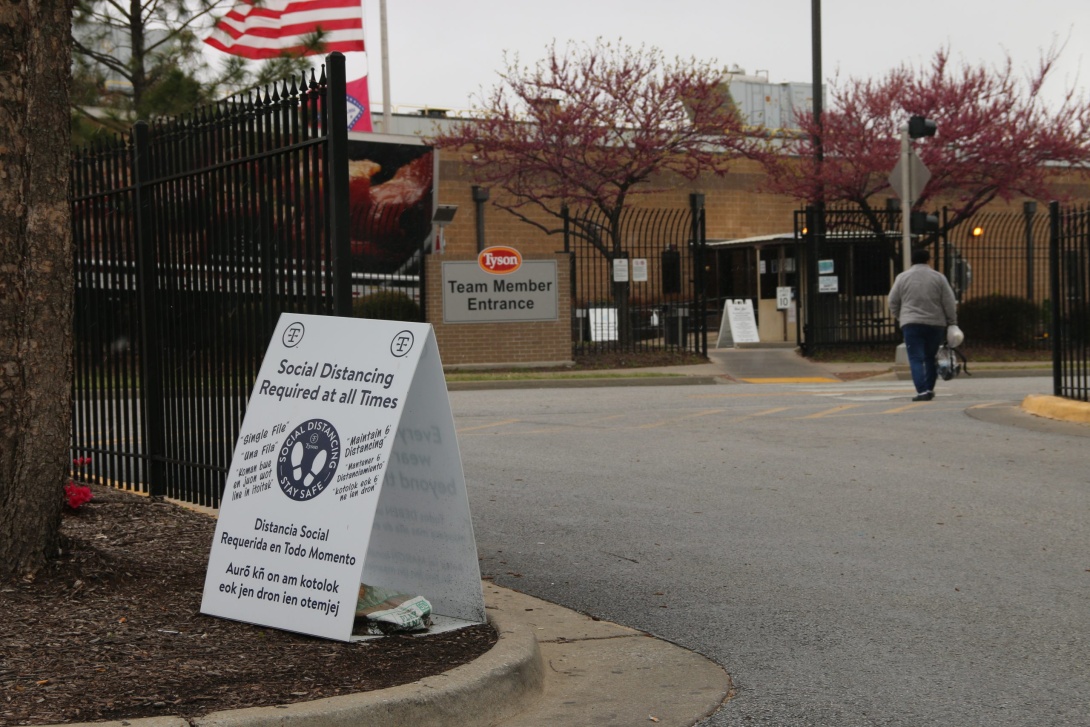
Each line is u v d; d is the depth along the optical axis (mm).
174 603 4930
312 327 4887
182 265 7074
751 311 27312
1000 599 5734
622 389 18812
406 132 35594
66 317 5023
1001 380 20266
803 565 6438
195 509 6926
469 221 31391
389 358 4629
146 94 18125
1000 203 34719
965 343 26422
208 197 6812
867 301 26141
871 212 25578
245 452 4895
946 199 32781
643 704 4324
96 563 5145
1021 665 4742
